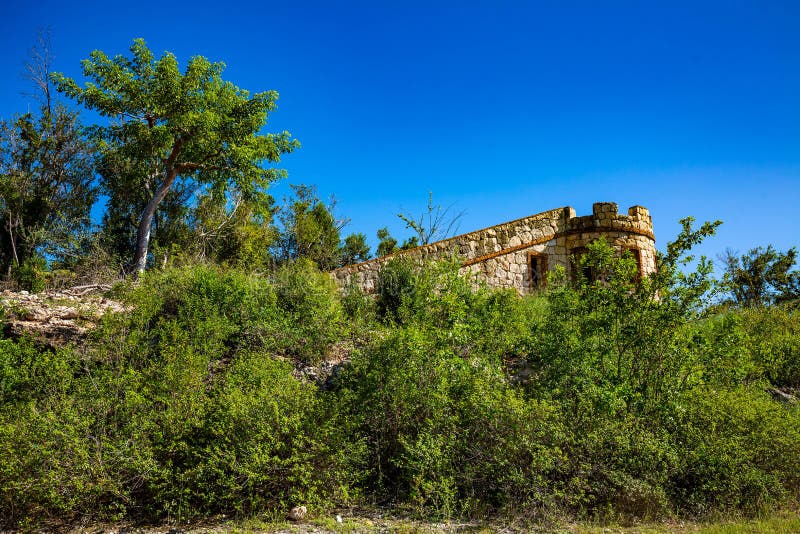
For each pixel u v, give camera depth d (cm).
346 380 855
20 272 1606
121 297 1060
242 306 1051
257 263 2234
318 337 1039
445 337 831
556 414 684
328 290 1266
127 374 741
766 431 744
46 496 560
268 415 656
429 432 691
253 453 607
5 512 574
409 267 1438
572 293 905
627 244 1925
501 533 563
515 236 1916
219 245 2441
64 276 1595
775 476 703
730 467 679
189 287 1102
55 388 738
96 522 575
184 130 2136
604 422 695
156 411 697
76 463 579
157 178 2473
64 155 2408
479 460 668
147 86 2164
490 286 1803
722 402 783
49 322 980
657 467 678
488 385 745
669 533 575
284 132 2402
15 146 2333
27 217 2183
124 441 620
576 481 621
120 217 2459
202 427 668
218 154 2225
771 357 977
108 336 868
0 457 576
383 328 1052
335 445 659
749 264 2539
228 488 615
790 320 1407
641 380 816
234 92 2328
